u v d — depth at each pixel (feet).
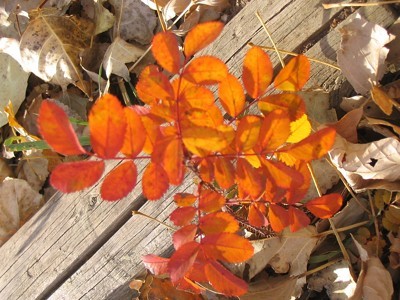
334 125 1.29
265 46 1.42
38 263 1.63
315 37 1.39
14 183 1.77
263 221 1.12
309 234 1.39
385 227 1.39
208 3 1.55
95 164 0.78
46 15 1.76
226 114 1.42
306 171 1.05
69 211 1.60
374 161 1.33
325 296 1.50
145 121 0.87
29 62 1.77
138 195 1.51
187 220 1.02
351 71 1.31
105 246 1.56
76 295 1.59
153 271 1.25
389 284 1.31
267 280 1.45
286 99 1.02
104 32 1.79
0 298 1.67
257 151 0.93
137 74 1.69
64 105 1.77
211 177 0.96
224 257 1.00
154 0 1.49
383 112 1.33
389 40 1.24
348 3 1.33
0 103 1.87
